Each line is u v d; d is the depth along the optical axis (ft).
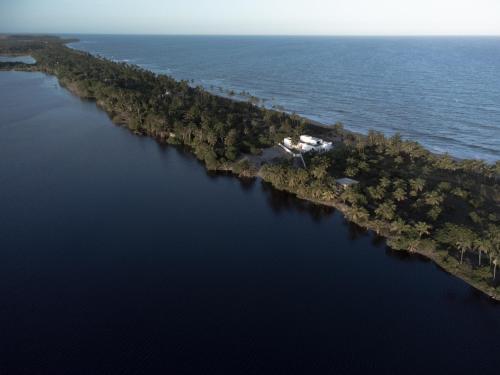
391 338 256.52
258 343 251.19
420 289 298.35
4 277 304.50
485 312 276.21
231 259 334.03
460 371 234.38
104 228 375.04
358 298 290.35
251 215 405.59
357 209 371.56
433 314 275.59
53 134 643.45
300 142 557.33
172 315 271.90
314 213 408.26
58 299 284.00
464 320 270.26
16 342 247.70
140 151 579.07
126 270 316.81
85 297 286.46
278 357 241.55
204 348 246.68
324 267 324.80
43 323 262.67
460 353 246.27
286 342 252.21
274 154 542.16
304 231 376.89
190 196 444.14
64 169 507.71
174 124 621.31
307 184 434.71
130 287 297.74
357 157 485.56
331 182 421.18
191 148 592.60
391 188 412.36
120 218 393.91
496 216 360.69
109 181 476.95
